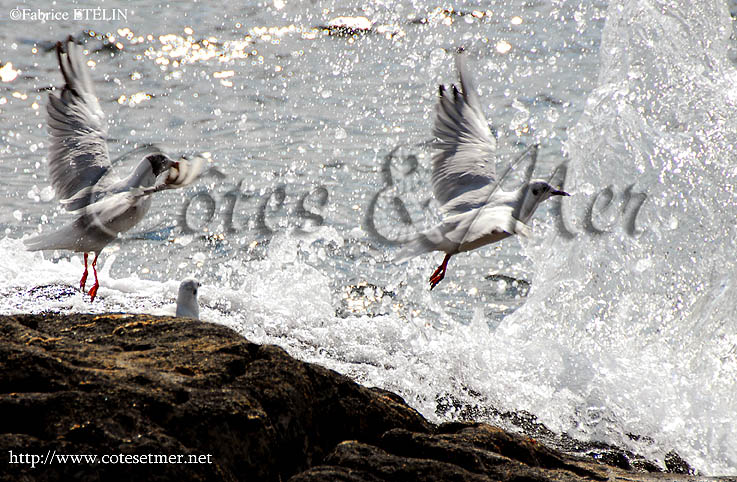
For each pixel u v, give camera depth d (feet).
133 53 79.25
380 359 35.88
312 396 23.17
